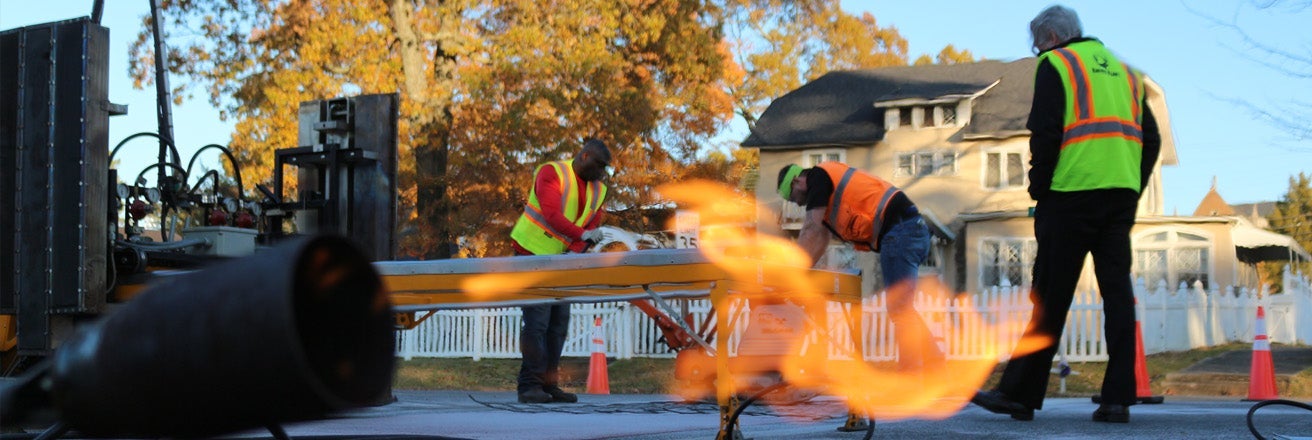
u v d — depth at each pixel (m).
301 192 7.34
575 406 6.49
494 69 27.53
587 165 6.94
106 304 4.95
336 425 5.02
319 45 26.52
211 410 1.53
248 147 26.86
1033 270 4.66
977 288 30.45
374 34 27.08
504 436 4.39
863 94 34.31
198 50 27.52
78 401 1.59
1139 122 4.58
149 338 1.52
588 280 3.50
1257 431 3.98
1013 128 31.14
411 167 28.00
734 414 3.41
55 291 4.81
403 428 4.77
